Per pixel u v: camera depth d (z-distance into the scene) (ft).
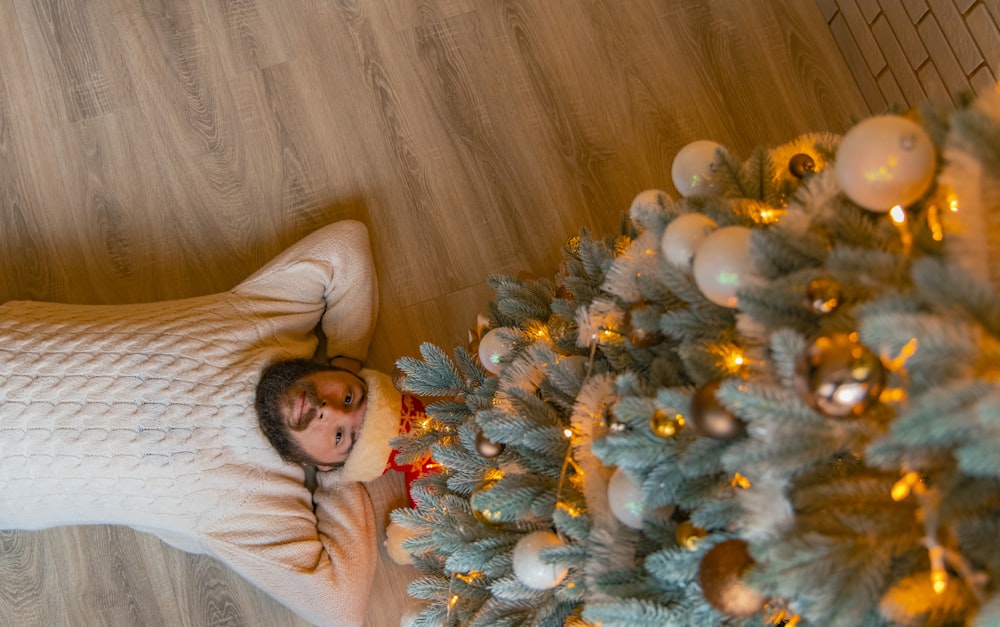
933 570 1.83
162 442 4.05
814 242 2.17
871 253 2.00
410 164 5.08
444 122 5.11
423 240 5.04
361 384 4.34
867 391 1.72
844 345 1.74
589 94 5.11
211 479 4.16
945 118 2.17
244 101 5.14
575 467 2.80
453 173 5.08
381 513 4.84
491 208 5.05
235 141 5.11
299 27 5.17
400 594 4.76
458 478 3.40
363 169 5.09
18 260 4.97
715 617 2.29
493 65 5.15
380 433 4.31
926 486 2.05
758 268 2.14
